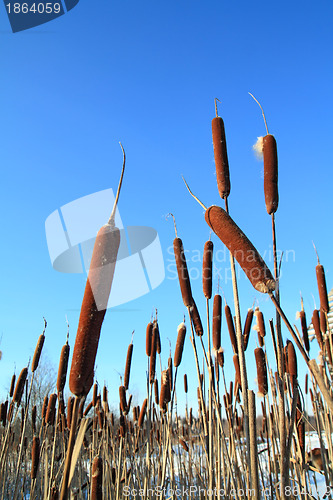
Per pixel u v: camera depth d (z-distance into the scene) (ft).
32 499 3.52
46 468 3.04
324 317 3.08
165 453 3.15
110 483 3.50
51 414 4.05
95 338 1.20
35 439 3.71
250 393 1.72
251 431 1.66
